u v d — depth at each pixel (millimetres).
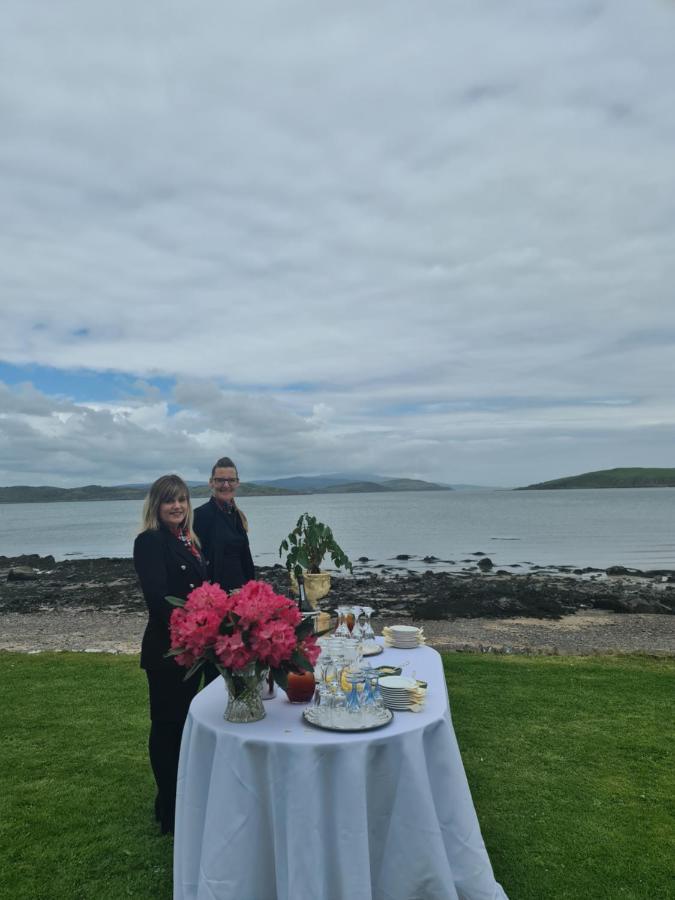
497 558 31266
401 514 83875
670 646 11141
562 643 11414
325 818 2543
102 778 4469
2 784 4375
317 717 2803
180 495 3803
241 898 2576
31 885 3240
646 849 3521
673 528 51250
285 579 22672
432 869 2609
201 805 2818
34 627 13945
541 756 4777
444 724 2873
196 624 2777
